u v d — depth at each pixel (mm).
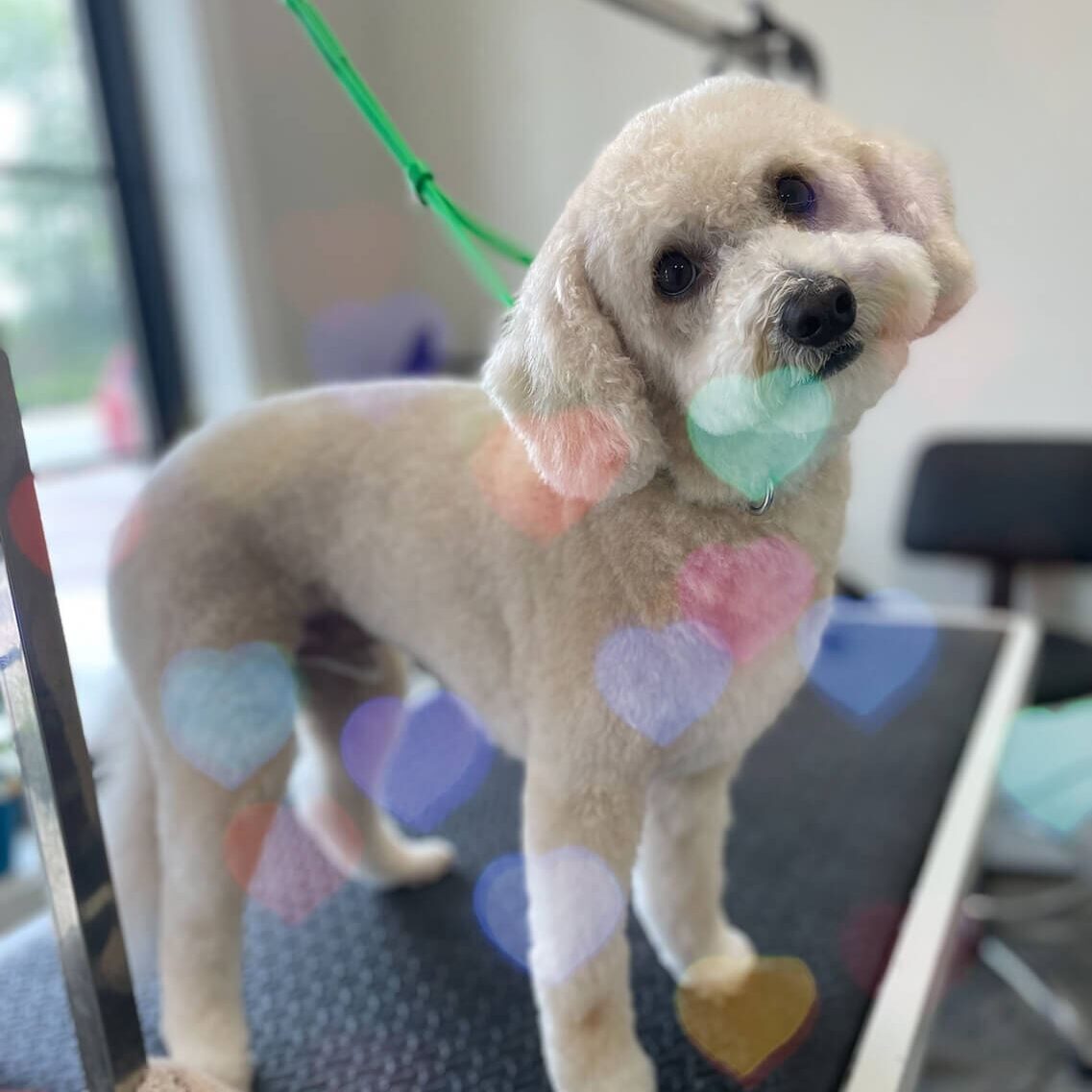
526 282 582
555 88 2150
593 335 548
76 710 502
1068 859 1708
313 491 695
